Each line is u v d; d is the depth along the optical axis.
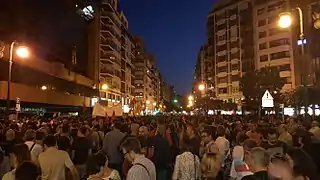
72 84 66.25
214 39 104.31
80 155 8.75
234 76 94.19
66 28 66.50
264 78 58.78
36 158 6.87
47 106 57.28
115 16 98.19
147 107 143.38
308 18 45.44
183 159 6.86
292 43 71.19
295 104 41.69
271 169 3.87
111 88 92.69
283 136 9.44
